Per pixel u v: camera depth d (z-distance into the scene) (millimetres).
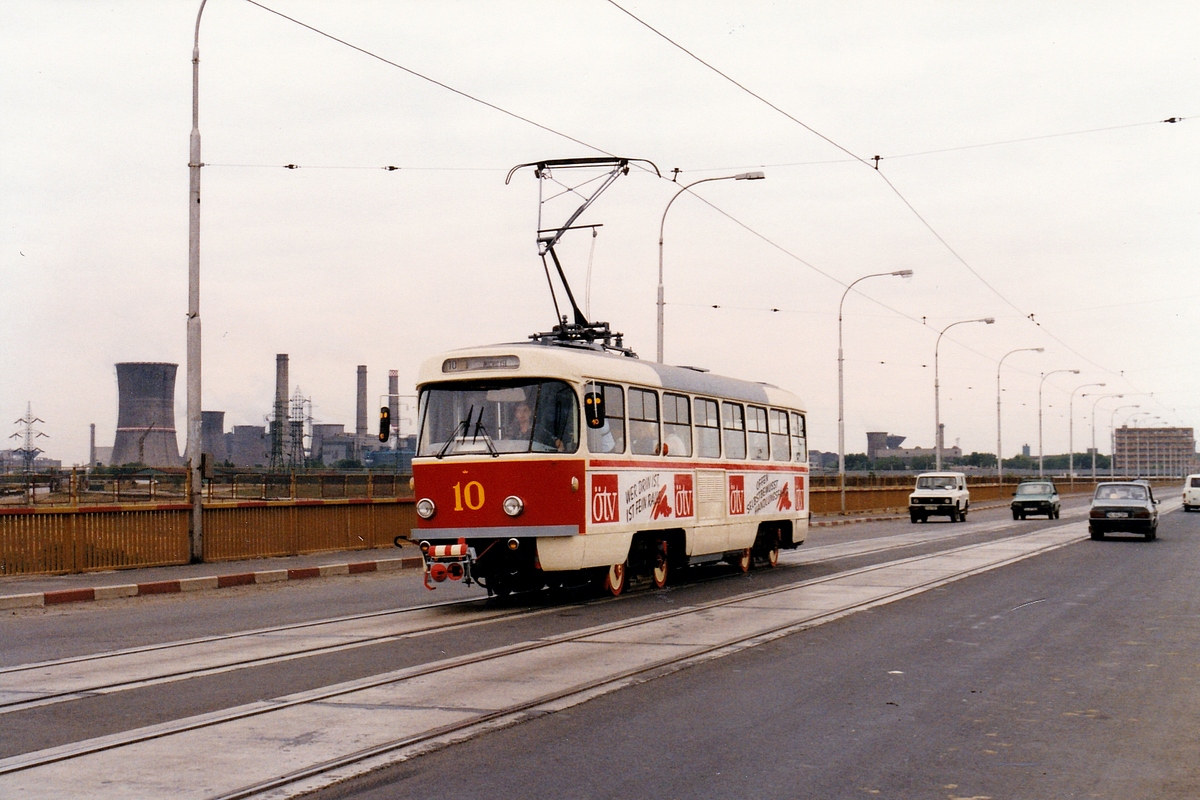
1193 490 61906
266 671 10164
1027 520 49438
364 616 14672
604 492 16344
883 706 8680
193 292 22031
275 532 24203
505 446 15609
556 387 15758
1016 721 8180
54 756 6980
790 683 9609
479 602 16547
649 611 15023
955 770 6805
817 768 6832
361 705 8594
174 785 6367
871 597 16500
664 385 18438
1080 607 15359
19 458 92438
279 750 7184
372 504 27094
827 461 173875
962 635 12570
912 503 48219
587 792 6293
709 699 8906
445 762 6926
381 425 16766
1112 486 33656
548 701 8766
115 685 9461
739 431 21422
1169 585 18516
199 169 22094
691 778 6590
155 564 21328
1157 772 6781
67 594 16797
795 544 24125
